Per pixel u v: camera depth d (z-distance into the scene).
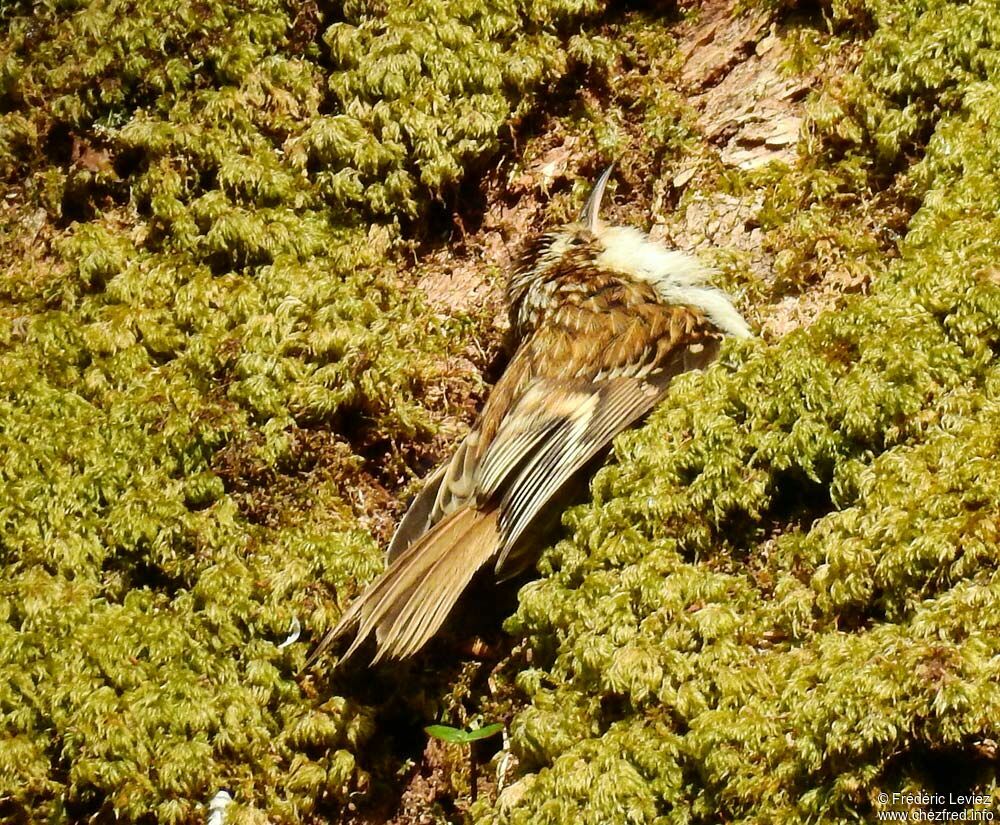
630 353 3.67
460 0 4.34
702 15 4.51
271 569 3.74
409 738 3.67
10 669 3.56
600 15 4.52
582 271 3.94
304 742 3.59
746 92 4.25
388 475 3.98
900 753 2.75
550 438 3.58
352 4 4.41
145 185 4.32
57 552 3.74
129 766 3.50
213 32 4.43
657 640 3.16
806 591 3.13
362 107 4.31
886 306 3.33
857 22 4.07
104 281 4.22
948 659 2.71
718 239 4.03
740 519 3.34
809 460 3.27
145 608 3.74
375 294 4.18
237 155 4.28
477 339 4.18
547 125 4.45
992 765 2.71
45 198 4.46
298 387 3.92
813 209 3.87
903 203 3.78
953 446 3.06
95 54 4.48
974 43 3.71
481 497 3.60
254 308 4.05
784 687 2.99
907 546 2.96
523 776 3.27
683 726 3.08
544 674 3.33
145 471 3.85
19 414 3.93
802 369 3.30
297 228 4.19
